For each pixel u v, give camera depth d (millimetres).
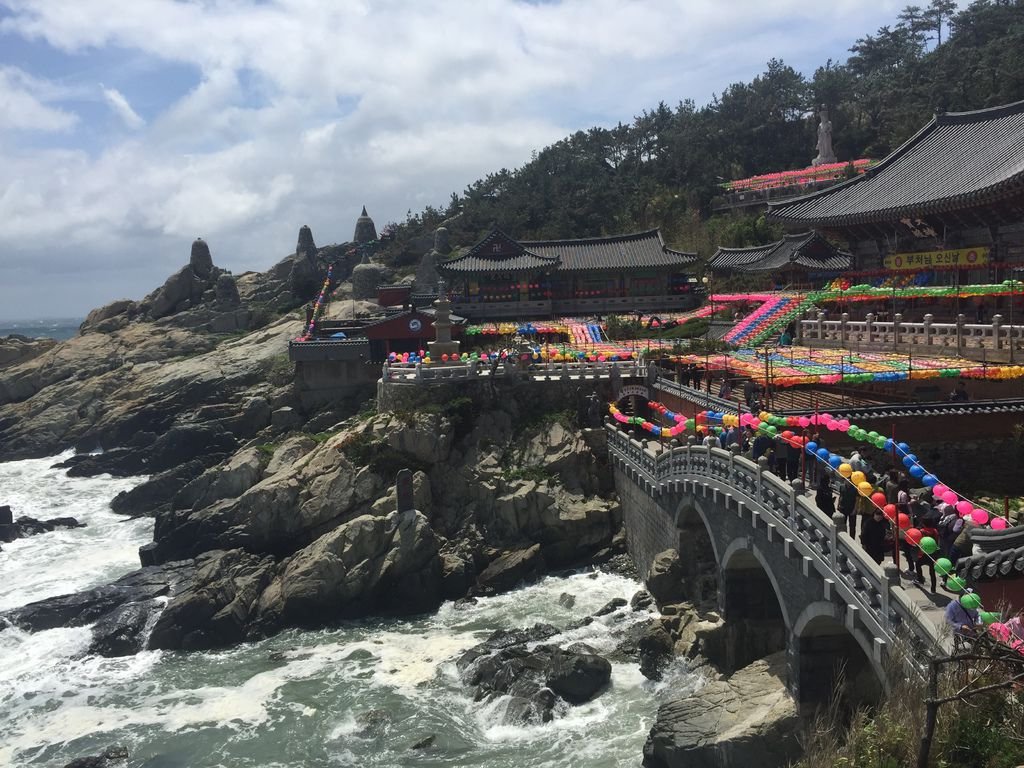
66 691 40625
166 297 115938
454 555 50719
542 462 55438
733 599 35406
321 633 45812
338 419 73562
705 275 103438
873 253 71125
